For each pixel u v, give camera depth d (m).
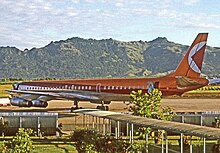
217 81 73.56
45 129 52.44
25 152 32.59
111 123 50.53
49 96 76.00
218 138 23.91
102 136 39.53
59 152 41.88
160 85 73.88
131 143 36.84
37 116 52.78
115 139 38.31
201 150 41.44
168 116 48.28
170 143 45.97
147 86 74.31
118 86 75.44
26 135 33.12
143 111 46.59
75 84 77.50
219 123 53.72
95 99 76.81
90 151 35.81
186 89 73.75
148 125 31.70
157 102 47.66
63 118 66.75
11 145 32.69
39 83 79.88
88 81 77.19
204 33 73.88
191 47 74.25
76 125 58.53
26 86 80.69
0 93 134.75
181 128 28.64
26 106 76.62
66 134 53.38
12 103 77.19
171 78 74.25
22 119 52.38
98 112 47.12
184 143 40.50
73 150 42.81
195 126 29.44
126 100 76.62
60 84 78.50
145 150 37.78
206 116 55.19
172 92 73.88
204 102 102.56
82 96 76.69
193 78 73.50
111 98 76.38
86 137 37.56
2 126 51.91
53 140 48.91
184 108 85.88
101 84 76.12
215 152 36.22
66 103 101.94
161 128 29.83
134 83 74.81
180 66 74.69
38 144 46.38
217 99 113.94
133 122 34.41
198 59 74.12
